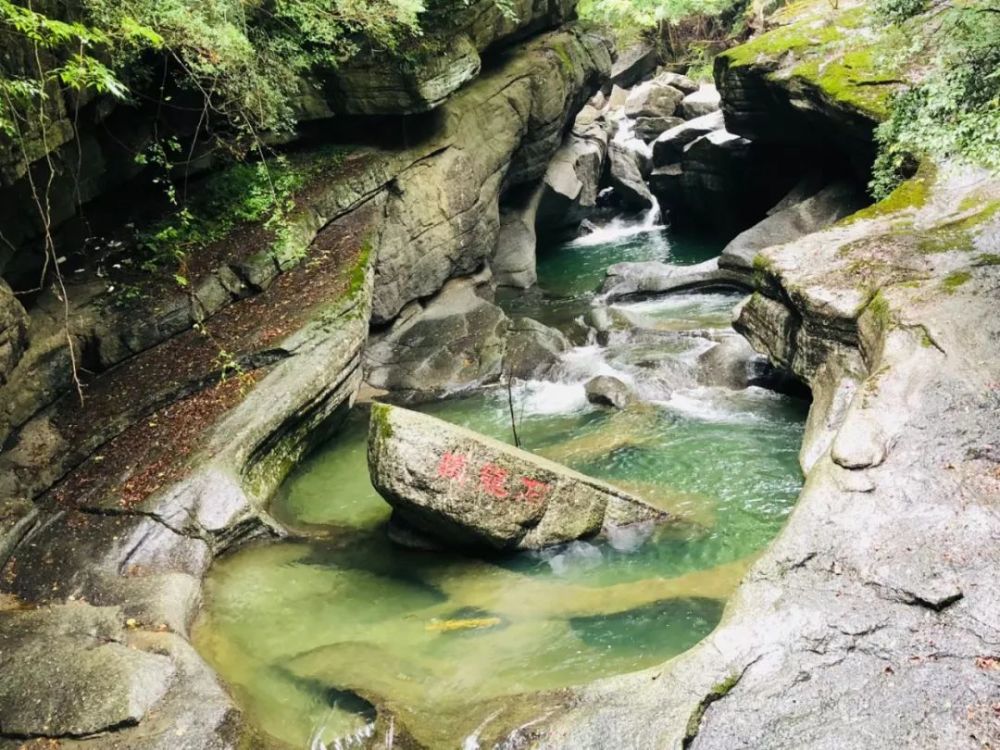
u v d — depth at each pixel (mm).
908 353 7461
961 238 9375
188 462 8039
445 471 7242
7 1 6266
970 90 7742
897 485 5984
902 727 4273
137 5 8094
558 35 19156
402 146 14148
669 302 15320
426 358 12812
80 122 9211
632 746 4465
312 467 9812
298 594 7117
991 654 4559
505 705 5141
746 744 4375
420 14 13484
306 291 10914
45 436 8234
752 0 25156
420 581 7301
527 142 17828
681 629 6102
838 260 9648
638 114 25859
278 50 11617
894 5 8805
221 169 12055
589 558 7543
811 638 4902
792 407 10430
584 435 10344
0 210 8500
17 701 5254
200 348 9758
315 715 5527
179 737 4941
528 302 16516
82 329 9195
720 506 8242
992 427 6332
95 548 7137
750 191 18828
